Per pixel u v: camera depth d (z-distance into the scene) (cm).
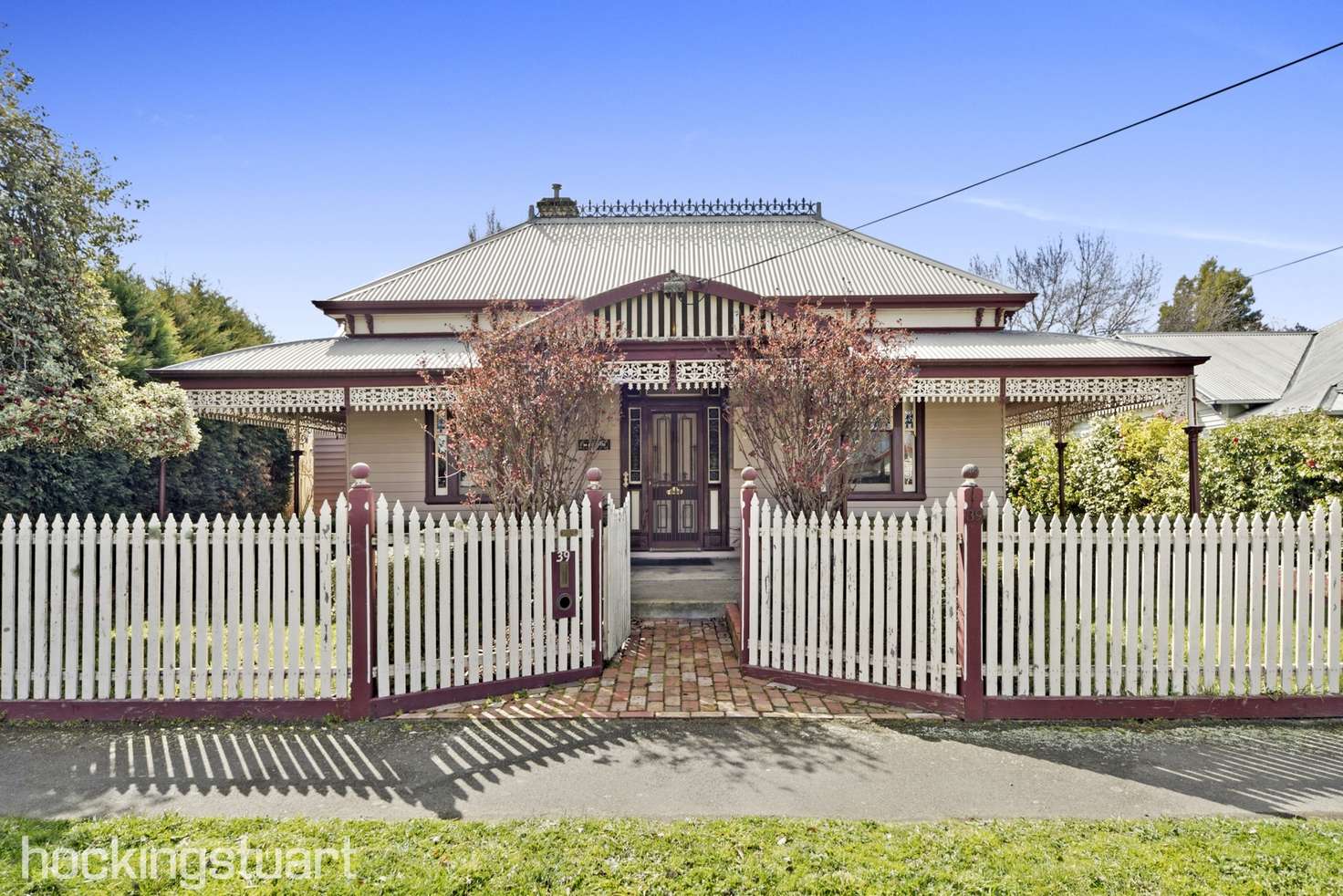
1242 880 323
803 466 771
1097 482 1497
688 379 1068
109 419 744
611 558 723
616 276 1550
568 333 832
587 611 659
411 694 562
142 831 372
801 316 907
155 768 458
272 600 564
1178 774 447
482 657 600
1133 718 541
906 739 508
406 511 1265
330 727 531
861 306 1389
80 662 607
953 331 1401
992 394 1083
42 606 541
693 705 579
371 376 1083
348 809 402
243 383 1080
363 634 549
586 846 356
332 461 2050
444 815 395
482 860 341
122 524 542
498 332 805
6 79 714
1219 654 541
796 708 572
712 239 1775
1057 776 444
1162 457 1320
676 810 399
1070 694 545
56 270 735
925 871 331
